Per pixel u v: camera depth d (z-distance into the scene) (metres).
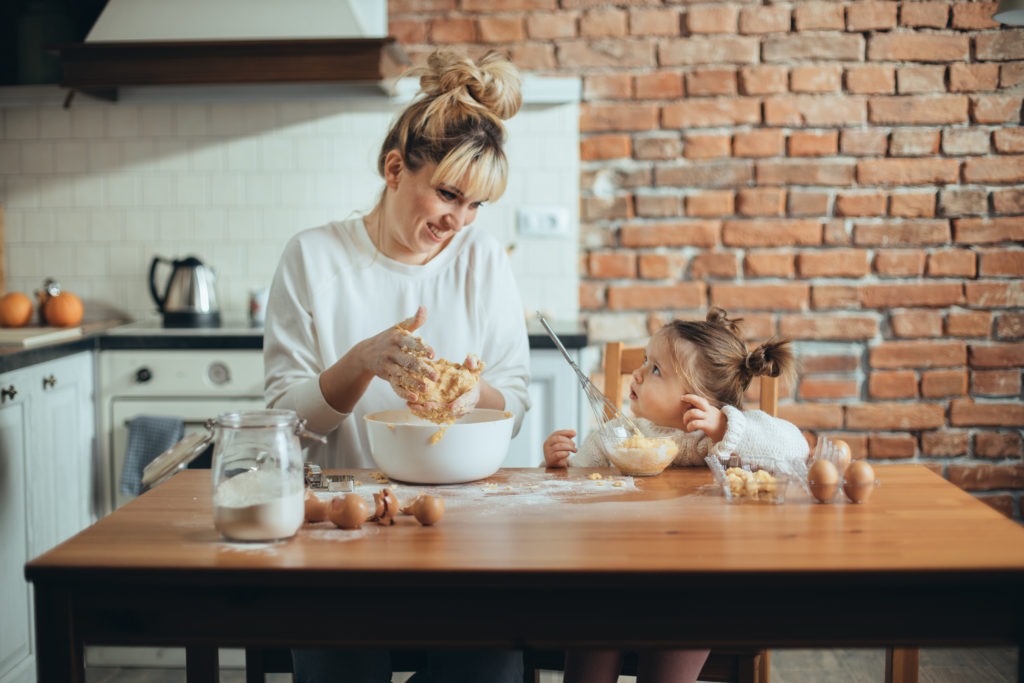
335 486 1.55
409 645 1.20
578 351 3.02
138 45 3.08
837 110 3.46
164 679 2.75
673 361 1.81
